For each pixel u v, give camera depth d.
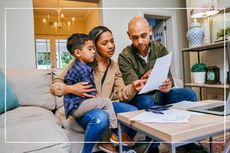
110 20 2.89
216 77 2.33
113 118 1.15
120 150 1.03
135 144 1.23
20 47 2.37
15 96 1.54
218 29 2.33
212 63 2.49
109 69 1.43
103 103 1.17
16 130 0.93
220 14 2.31
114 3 2.93
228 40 2.02
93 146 1.15
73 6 4.25
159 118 0.84
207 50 2.55
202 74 2.40
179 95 1.52
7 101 1.44
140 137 1.23
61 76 1.39
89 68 1.29
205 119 0.80
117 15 2.94
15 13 2.36
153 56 1.56
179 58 3.42
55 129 1.03
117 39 2.91
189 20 2.72
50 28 4.82
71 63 1.41
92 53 1.32
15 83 1.64
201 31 2.38
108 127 1.14
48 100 1.73
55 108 1.77
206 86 2.26
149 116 0.89
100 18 2.96
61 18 4.61
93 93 1.26
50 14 4.68
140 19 1.48
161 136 0.69
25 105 1.65
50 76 1.82
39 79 1.74
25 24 2.40
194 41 2.39
